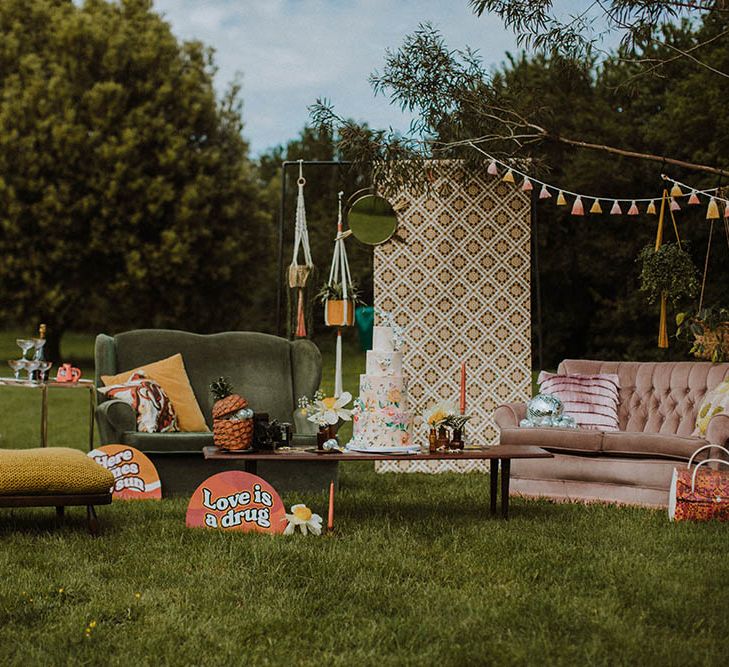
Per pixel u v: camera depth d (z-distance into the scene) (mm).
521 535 5520
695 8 7512
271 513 5539
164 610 4023
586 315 18484
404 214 8633
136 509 6254
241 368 7852
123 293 21453
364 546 5160
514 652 3516
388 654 3533
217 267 22078
